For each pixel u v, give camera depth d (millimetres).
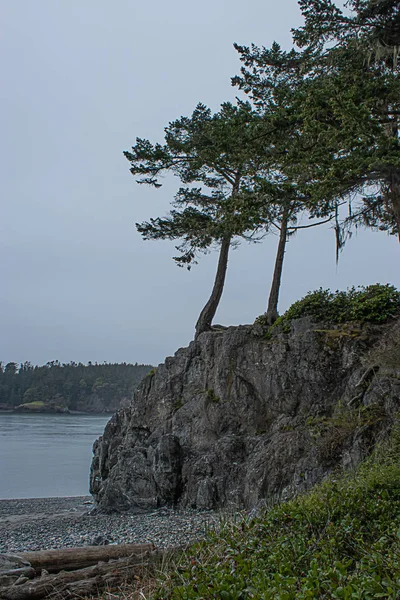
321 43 16219
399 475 8164
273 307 22672
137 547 8211
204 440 18312
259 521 7312
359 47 15133
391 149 12523
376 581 4512
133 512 17453
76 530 14875
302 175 14055
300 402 16719
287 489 13305
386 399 13359
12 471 34625
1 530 15922
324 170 13047
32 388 138875
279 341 18125
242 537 7066
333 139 12781
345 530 6285
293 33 16391
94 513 18031
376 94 13539
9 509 22031
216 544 7035
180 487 17516
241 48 19484
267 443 15992
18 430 71688
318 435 14188
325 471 13172
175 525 13648
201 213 24875
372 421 13117
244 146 14992
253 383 18250
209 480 16594
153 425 20906
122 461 19250
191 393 20406
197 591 5270
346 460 12773
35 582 6824
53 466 37656
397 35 14516
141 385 22688
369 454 12289
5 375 150750
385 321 17125
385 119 13719
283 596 4520
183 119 24203
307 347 17000
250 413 17906
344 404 14789
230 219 15523
